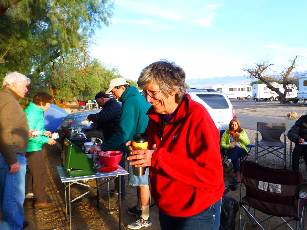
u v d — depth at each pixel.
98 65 25.19
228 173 6.33
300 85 35.22
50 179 6.12
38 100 4.44
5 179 3.12
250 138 10.98
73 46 10.37
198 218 1.85
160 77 1.84
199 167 1.77
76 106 22.25
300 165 7.01
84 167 3.54
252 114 22.25
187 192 1.85
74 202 4.87
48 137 4.64
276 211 3.38
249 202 3.53
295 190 3.26
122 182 4.94
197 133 1.80
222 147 6.19
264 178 3.38
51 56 10.88
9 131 3.05
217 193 1.88
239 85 55.16
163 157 1.80
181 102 1.90
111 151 3.79
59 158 7.68
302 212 3.47
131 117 3.71
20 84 3.22
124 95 3.84
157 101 1.90
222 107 8.40
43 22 9.74
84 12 10.02
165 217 2.04
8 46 8.66
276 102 41.50
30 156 4.52
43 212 4.50
